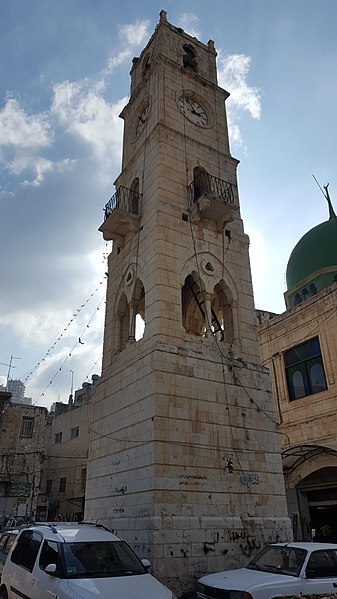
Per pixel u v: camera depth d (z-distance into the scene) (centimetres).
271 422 1955
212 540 1566
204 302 2055
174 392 1741
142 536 1527
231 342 2083
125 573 1017
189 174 2327
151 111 2531
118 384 2005
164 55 2694
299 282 3791
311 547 1198
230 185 2380
